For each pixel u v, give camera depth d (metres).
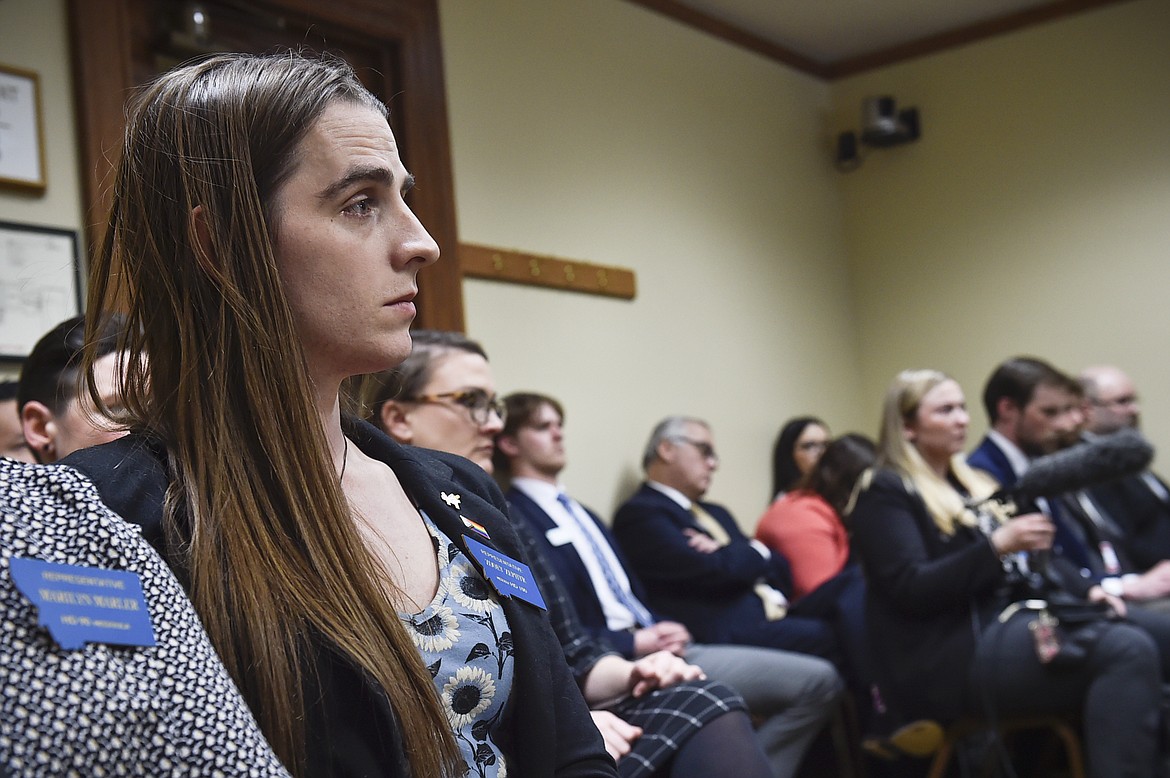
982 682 2.90
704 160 5.36
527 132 4.45
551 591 2.14
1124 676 2.81
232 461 0.87
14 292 2.79
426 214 3.93
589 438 4.48
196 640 0.70
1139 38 5.60
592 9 4.85
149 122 0.93
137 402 0.93
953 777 3.41
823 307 6.04
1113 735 2.78
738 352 5.37
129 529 0.72
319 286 0.93
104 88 3.02
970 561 2.89
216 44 3.40
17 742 0.59
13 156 2.84
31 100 2.89
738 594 3.80
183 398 0.89
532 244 4.39
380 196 0.96
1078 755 2.91
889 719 3.06
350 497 0.99
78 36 2.98
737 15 5.57
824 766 3.62
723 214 5.43
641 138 5.00
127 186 0.93
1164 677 3.31
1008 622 2.93
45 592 0.64
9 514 0.67
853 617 3.72
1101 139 5.68
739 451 5.28
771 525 4.28
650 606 3.82
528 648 1.04
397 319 0.96
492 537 1.11
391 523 1.01
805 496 4.31
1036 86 5.84
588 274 4.57
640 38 5.09
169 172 0.91
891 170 6.20
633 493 4.62
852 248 6.30
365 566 0.90
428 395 2.31
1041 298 5.79
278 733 0.81
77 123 2.99
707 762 1.90
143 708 0.64
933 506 3.10
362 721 0.86
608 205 4.77
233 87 0.93
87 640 0.64
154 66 3.27
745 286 5.50
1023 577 3.00
